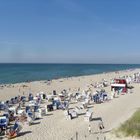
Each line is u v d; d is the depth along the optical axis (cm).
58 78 10081
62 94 5000
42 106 4150
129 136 2259
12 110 3675
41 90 6362
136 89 5738
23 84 7544
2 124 2856
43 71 16075
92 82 8056
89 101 4175
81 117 3278
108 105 3934
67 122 3084
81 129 2761
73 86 7056
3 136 2664
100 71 16475
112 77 9856
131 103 3991
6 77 11250
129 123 2528
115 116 3209
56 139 2492
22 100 4675
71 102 4384
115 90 5497
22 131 2795
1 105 4034
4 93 5900
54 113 3594
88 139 2408
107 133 2533
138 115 2881
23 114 3359
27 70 17162
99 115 3303
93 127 2802
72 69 19525
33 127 2934
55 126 2947
